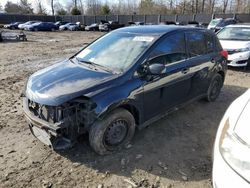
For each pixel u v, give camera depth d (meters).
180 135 4.20
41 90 3.37
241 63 8.53
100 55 4.20
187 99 4.79
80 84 3.36
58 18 57.31
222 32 9.85
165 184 3.09
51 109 3.23
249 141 2.06
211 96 5.61
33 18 54.84
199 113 5.07
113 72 3.65
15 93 6.35
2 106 5.44
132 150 3.74
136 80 3.63
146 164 3.45
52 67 4.13
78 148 3.76
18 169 3.35
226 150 2.18
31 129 3.72
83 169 3.35
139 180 3.16
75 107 3.24
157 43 4.02
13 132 4.29
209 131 4.36
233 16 38.62
